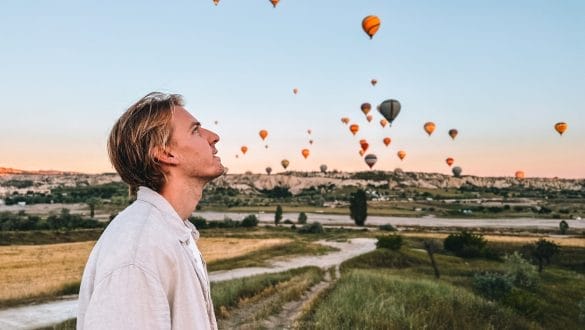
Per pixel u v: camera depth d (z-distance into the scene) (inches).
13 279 1364.4
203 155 57.2
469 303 680.4
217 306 589.9
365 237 3649.1
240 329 469.4
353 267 1924.2
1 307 880.9
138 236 47.1
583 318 1020.5
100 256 46.8
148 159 54.4
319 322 423.2
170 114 56.2
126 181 56.9
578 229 5137.8
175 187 56.4
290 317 517.3
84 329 43.0
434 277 1585.9
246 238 3324.3
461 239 2787.9
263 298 696.4
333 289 793.6
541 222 6171.3
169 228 50.9
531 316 869.8
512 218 6811.0
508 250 3024.1
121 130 55.6
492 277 1121.4
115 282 43.6
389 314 452.4
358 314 443.2
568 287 1545.3
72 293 1058.7
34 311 837.2
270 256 2224.4
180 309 47.5
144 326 43.1
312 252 2458.2
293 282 941.8
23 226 3088.1
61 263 1825.8
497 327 595.2
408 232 4325.8
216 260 1979.6
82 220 3361.2
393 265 2214.6
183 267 49.1
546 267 2423.7
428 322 471.8
